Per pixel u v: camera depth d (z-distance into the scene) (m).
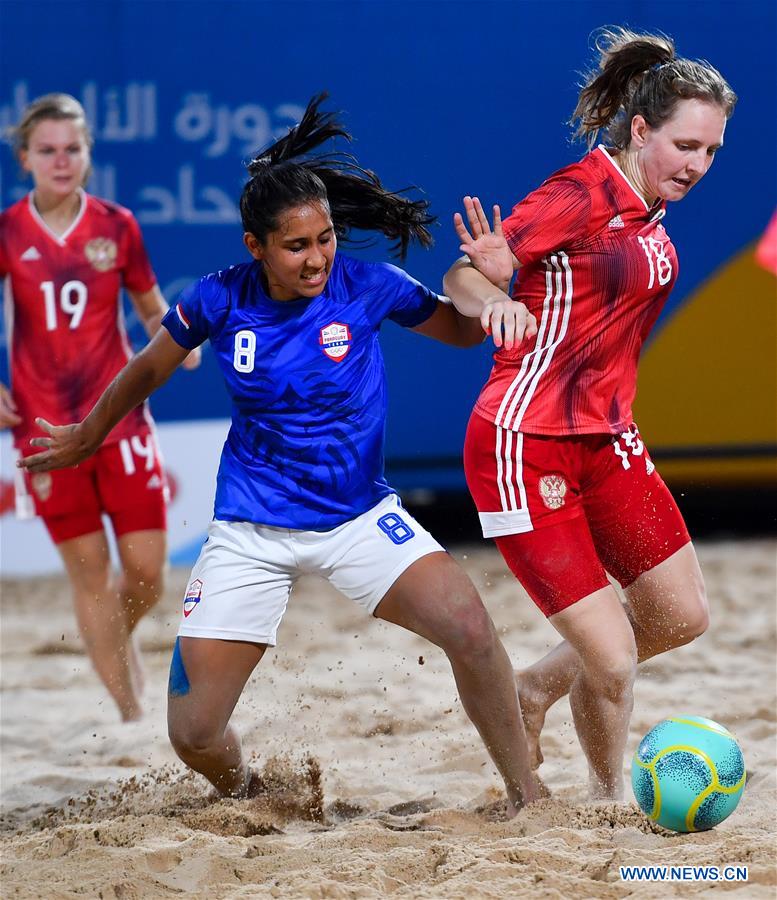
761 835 13.18
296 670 25.66
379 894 12.22
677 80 13.70
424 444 36.16
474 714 14.29
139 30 34.19
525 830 13.98
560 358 14.11
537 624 29.20
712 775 13.11
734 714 20.61
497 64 35.38
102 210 22.66
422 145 35.09
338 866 12.96
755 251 37.53
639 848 13.06
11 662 27.52
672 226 37.09
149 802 16.70
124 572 21.97
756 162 37.31
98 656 22.06
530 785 14.66
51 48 33.66
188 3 34.38
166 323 14.21
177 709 14.48
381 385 14.37
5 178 33.28
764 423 38.06
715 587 32.97
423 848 13.57
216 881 13.14
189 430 35.59
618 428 14.51
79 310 22.56
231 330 13.91
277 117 35.03
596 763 15.02
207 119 34.78
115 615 22.08
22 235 22.41
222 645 14.29
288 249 13.14
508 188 35.62
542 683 15.67
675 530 14.87
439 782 17.64
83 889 12.93
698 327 37.53
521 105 35.56
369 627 29.94
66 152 22.11
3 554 36.00
